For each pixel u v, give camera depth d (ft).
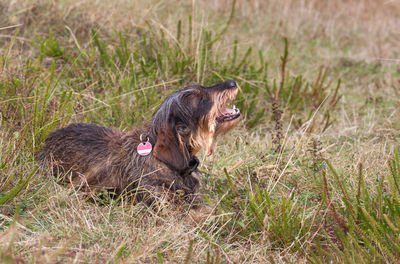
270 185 16.29
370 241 12.98
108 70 23.54
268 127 23.44
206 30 26.43
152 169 14.97
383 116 25.16
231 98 15.37
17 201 14.17
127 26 27.76
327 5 41.32
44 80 21.74
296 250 13.55
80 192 15.66
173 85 23.97
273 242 13.76
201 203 16.15
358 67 31.86
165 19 29.63
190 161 15.31
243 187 16.35
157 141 14.78
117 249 12.21
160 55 24.48
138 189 15.14
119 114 21.02
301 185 16.83
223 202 15.39
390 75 30.48
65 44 25.89
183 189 15.31
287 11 37.76
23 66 21.86
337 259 12.84
